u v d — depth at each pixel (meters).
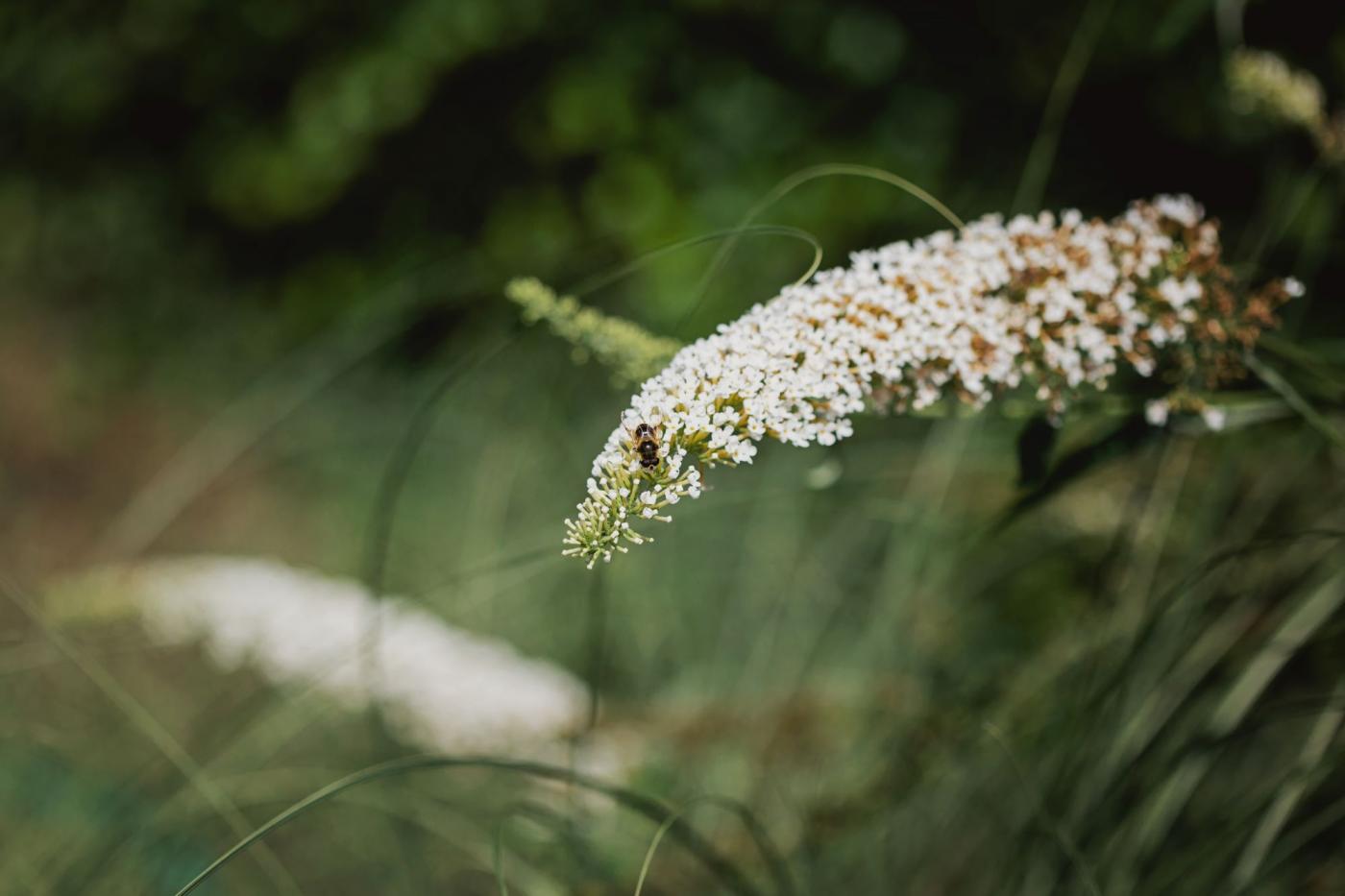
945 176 1.32
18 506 1.29
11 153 1.89
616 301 1.37
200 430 1.48
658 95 1.48
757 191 1.39
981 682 0.71
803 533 0.82
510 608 0.92
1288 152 0.70
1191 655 0.59
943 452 0.71
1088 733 0.56
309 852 0.70
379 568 0.62
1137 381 0.57
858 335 0.45
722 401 0.43
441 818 0.64
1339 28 1.05
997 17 1.30
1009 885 0.57
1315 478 0.66
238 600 0.78
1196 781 0.56
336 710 0.74
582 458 0.99
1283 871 0.57
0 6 1.86
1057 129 0.64
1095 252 0.48
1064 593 0.80
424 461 1.19
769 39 1.46
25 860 0.65
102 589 0.77
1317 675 0.60
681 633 0.84
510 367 1.16
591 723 0.61
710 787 0.70
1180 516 0.71
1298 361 0.51
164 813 0.64
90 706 0.80
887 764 0.66
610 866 0.64
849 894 0.63
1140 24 1.19
